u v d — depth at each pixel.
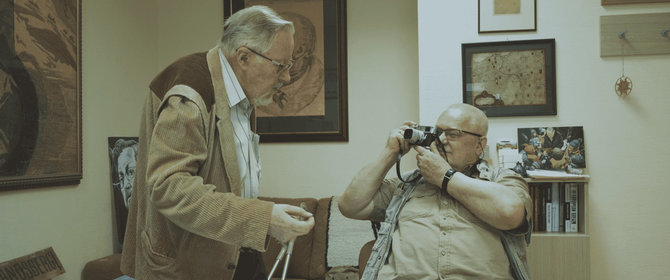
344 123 3.15
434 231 1.56
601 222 2.41
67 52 2.39
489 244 1.51
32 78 2.16
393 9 3.12
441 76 2.53
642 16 2.38
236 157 1.13
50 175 2.26
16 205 2.09
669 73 2.36
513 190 1.57
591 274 2.41
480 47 2.50
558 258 2.23
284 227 0.96
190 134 1.00
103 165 2.74
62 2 2.36
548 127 2.45
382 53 3.13
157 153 0.96
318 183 3.20
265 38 1.13
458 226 1.55
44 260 2.17
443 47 2.53
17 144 2.07
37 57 2.19
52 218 2.31
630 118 2.39
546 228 2.35
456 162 1.67
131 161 2.93
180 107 1.00
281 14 3.23
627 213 2.39
